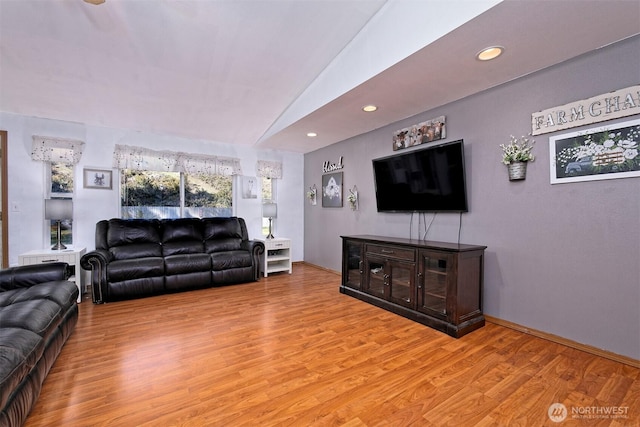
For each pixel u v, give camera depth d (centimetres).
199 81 313
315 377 186
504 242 265
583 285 220
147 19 222
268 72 306
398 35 223
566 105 224
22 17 214
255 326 268
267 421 147
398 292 304
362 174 432
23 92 315
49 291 213
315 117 354
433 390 173
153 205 452
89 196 399
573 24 179
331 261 504
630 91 195
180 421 147
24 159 361
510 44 201
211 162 484
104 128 409
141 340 237
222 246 437
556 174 231
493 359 209
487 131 276
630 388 174
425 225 338
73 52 256
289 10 225
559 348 225
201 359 208
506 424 145
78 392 169
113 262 341
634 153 195
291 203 571
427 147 319
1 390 116
